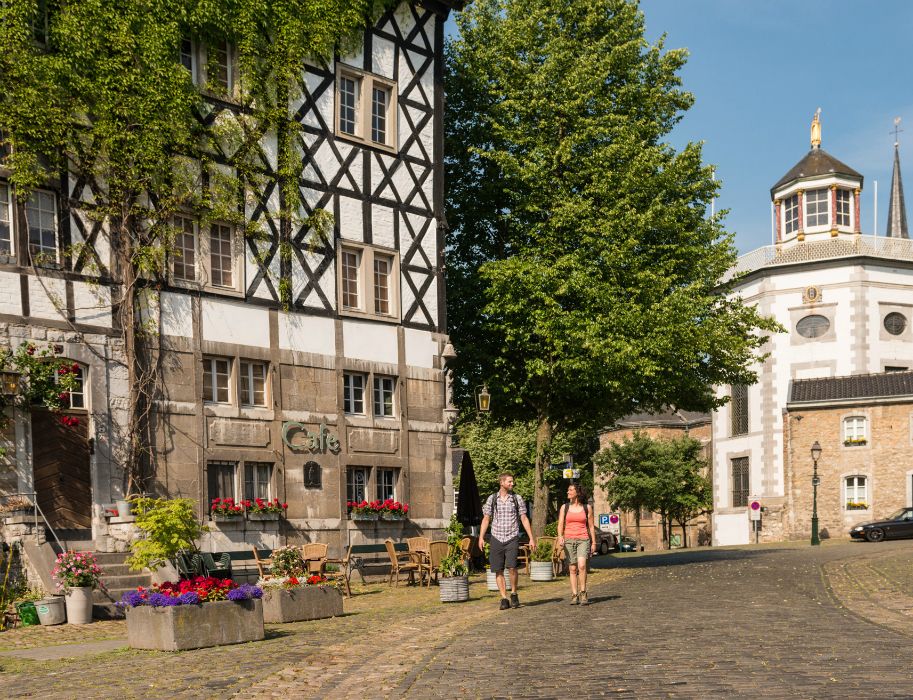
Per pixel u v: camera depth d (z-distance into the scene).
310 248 21.81
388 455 22.94
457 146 26.73
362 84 23.23
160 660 10.69
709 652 9.20
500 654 9.65
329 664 9.76
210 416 19.70
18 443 16.84
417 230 24.17
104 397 18.05
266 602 14.19
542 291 24.09
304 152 21.89
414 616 14.33
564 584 18.94
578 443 53.59
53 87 17.64
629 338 23.45
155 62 18.91
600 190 24.27
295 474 21.05
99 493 17.81
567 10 26.38
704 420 62.91
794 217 50.41
